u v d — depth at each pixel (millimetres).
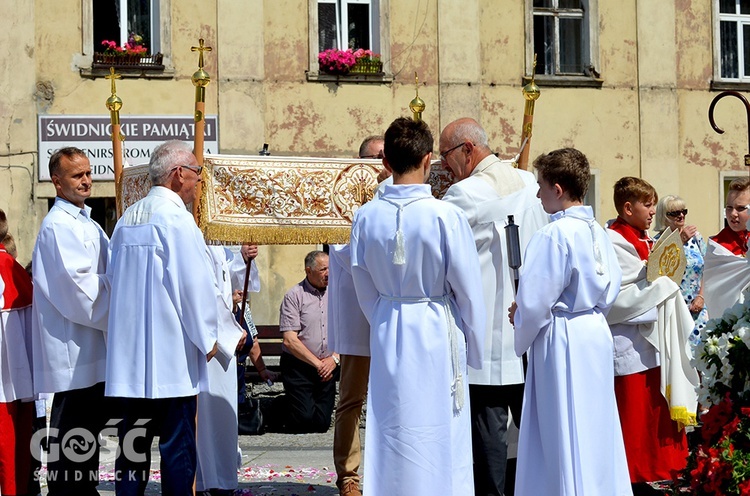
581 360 7867
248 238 9312
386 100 24219
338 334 9555
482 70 24750
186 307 8508
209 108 23438
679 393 9680
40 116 22766
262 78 23656
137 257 8578
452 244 7828
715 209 26141
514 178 8953
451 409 7910
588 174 8055
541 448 8016
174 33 23234
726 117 26156
